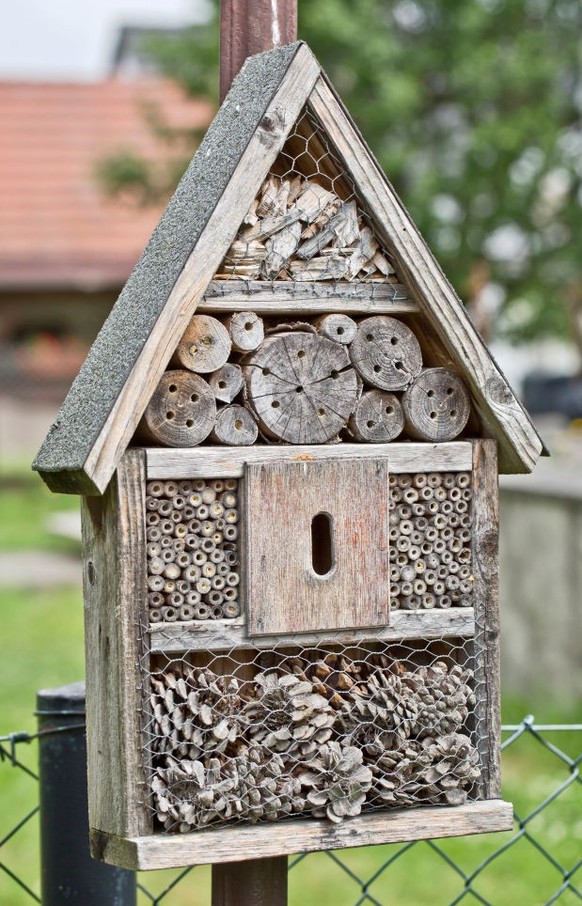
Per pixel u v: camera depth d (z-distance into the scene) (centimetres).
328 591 286
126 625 272
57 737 315
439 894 505
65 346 1916
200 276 271
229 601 282
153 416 275
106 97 2095
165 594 278
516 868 520
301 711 283
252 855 275
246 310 284
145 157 1583
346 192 292
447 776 295
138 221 1944
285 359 287
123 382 265
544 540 710
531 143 1242
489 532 300
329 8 1171
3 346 1900
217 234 272
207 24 1280
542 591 713
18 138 2036
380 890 513
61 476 272
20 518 1550
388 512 292
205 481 280
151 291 277
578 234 1301
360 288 292
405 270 290
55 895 315
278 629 282
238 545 283
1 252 1877
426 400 296
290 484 283
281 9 309
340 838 282
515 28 1303
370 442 295
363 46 1184
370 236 292
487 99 1255
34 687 782
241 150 275
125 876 318
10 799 589
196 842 271
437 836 289
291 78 278
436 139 1278
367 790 288
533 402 1656
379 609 290
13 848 540
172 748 276
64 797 313
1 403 1889
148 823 273
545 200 1330
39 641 923
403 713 293
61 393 1905
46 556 1302
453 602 299
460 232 1266
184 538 279
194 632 277
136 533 273
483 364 294
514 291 1354
